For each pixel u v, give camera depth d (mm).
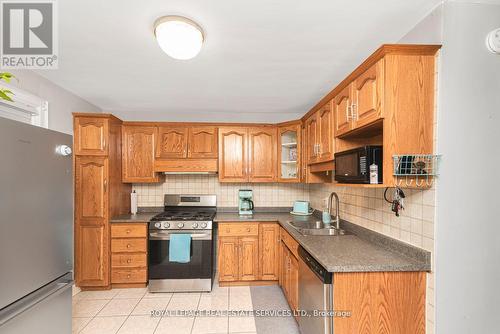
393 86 1337
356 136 1959
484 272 1335
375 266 1388
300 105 3182
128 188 3400
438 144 1329
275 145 3305
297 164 3076
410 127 1343
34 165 1270
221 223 3014
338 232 2406
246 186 3586
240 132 3297
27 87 2166
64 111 2643
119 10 1366
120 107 3301
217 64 2029
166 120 3504
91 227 2846
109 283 2889
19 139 1181
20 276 1183
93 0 1291
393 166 1337
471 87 1341
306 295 1783
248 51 1818
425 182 1367
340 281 1399
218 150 3266
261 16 1423
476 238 1336
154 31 1505
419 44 1431
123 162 3193
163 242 2896
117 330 2164
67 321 1527
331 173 2756
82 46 1745
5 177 1106
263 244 3033
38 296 1264
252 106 3236
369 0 1303
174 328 2193
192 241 2906
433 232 1354
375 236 1878
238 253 3012
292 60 1960
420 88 1348
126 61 1978
